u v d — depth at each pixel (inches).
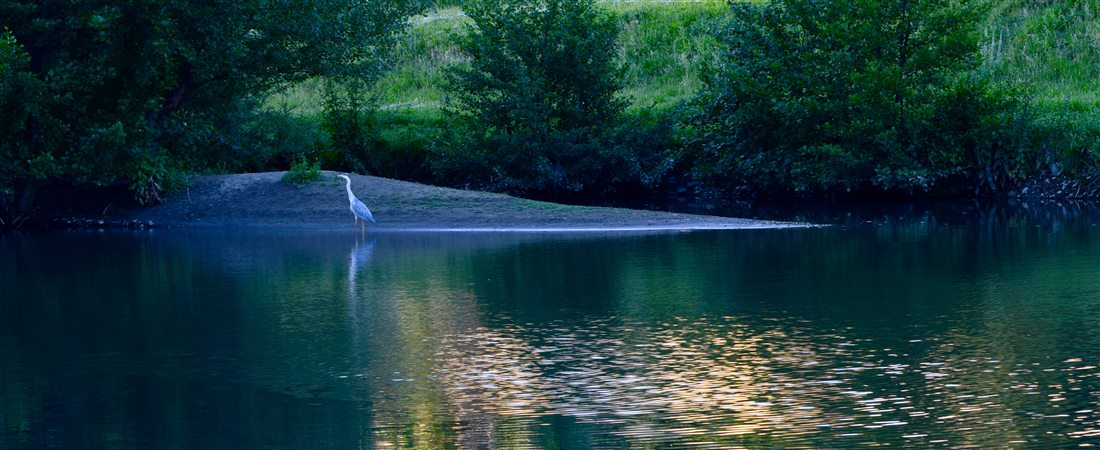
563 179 1333.7
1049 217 1107.3
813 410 425.7
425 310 636.1
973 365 490.6
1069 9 1642.5
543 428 409.1
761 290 688.4
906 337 548.1
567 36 1339.8
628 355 518.9
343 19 1179.9
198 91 1188.5
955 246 892.0
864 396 444.1
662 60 1681.8
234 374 496.1
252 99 1337.4
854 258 826.2
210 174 1266.0
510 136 1322.6
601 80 1355.8
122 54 1081.4
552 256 851.4
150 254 911.7
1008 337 544.4
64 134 1076.5
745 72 1296.8
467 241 960.3
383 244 949.8
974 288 685.9
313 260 853.2
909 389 453.4
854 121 1232.2
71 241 1015.6
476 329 581.0
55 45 1074.7
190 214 1138.0
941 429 399.9
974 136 1269.7
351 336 568.4
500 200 1127.6
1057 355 506.3
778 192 1339.8
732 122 1309.1
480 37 1359.5
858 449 380.2
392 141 1387.8
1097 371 476.7
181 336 576.1
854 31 1255.5
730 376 478.6
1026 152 1280.8
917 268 773.3
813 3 1282.0
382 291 701.9
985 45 1590.8
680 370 490.0
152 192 1162.6
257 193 1155.9
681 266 790.5
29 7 1031.6
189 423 423.5
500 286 714.8
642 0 1934.1
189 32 1111.6
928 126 1249.4
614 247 900.6
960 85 1285.7
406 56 1818.4
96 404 451.8
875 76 1219.2
